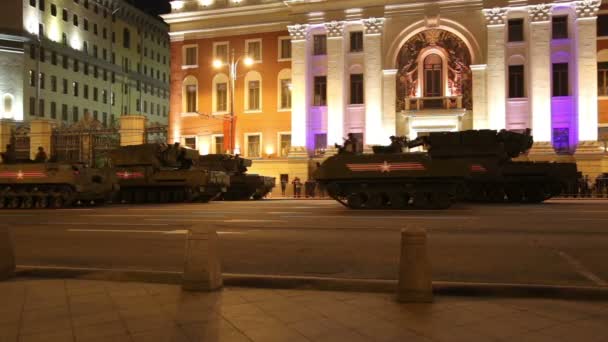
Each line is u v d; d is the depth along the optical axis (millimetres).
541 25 37750
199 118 46625
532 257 9672
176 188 31234
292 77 42625
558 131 37812
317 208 22641
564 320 5770
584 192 33688
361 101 41438
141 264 9797
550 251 10227
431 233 12797
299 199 36156
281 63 44344
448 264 9164
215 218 17969
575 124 37250
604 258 9539
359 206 22344
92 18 76812
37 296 7000
